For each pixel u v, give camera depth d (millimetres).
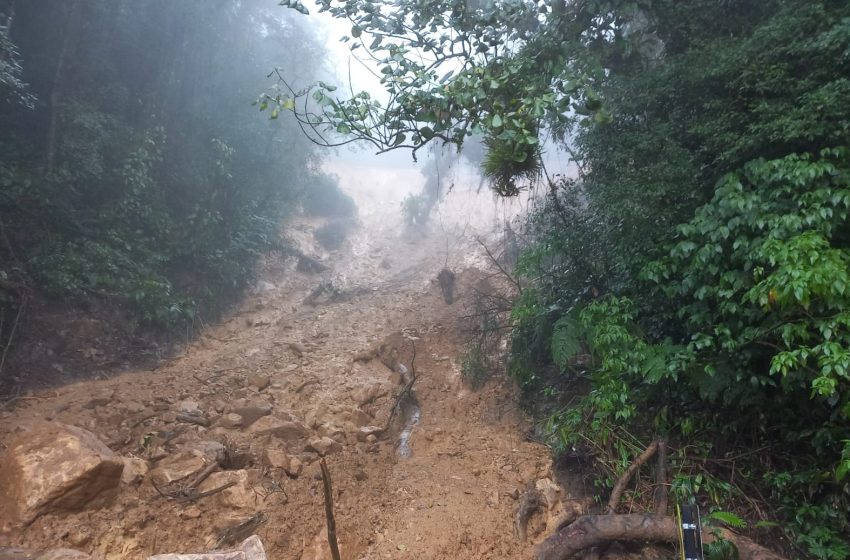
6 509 4574
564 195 7652
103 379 8344
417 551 4953
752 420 5176
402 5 6113
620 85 6402
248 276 13414
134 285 9898
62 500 4605
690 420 5379
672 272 5234
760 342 4551
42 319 8438
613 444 5652
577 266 6992
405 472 6445
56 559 3963
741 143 4836
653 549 4793
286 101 5660
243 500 5277
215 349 10438
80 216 10086
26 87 10258
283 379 8688
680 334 5738
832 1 4949
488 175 6203
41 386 7688
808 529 4461
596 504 5547
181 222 12117
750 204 4434
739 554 4258
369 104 5574
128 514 4863
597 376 5797
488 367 8844
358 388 8367
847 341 3854
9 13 10008
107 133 10797
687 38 6430
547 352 7883
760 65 5035
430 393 8766
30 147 9977
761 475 5047
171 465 5594
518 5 6168
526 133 5219
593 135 6727
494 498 5781
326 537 5012
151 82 12617
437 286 12953
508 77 5660
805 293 3777
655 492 5129
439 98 5480
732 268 4816
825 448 4652
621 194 5637
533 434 7098
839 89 4328
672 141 5625
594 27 6922
